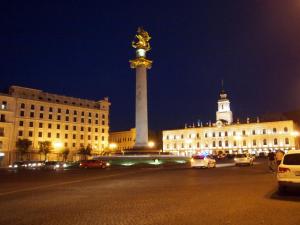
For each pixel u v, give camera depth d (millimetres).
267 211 10836
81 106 115500
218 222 9312
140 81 61438
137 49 62812
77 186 20109
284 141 119312
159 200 13625
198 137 140000
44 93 106750
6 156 91375
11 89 99188
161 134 160000
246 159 47719
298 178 13867
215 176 26703
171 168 42312
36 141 101125
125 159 58562
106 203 13055
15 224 9406
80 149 108688
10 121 94250
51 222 9625
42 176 30797
